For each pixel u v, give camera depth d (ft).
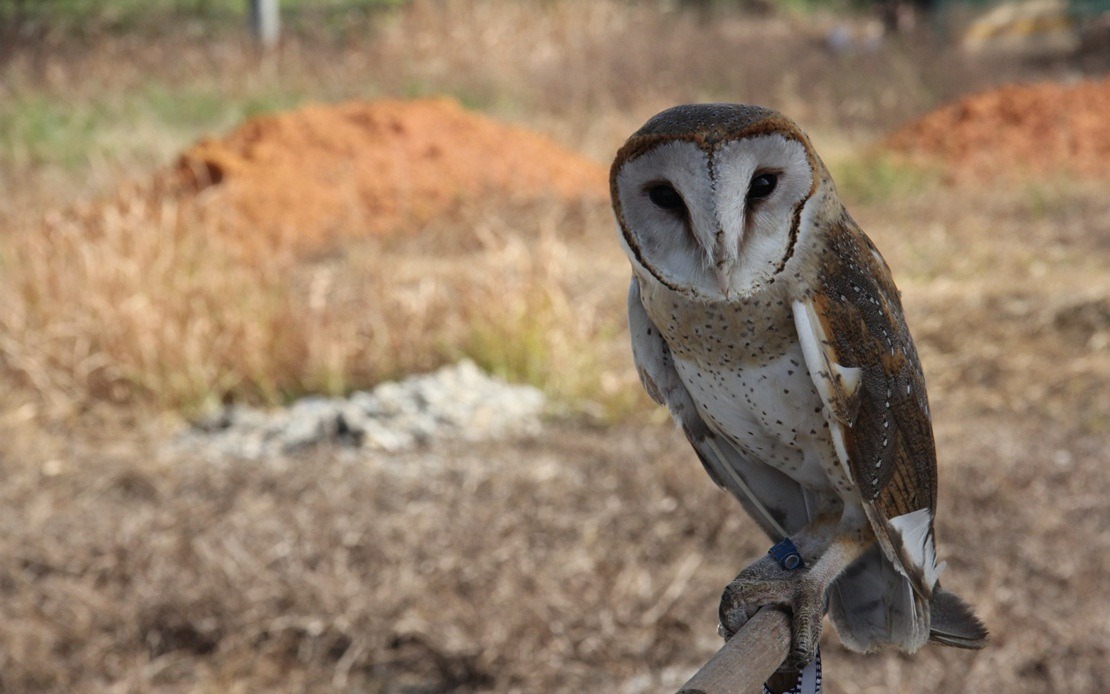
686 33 106.11
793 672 11.28
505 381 38.06
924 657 24.14
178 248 43.57
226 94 88.74
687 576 26.48
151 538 27.61
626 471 30.68
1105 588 25.77
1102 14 108.78
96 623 25.08
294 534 27.78
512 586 25.94
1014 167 65.51
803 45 103.55
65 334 37.73
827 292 11.69
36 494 29.99
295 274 46.32
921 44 102.94
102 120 78.89
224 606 25.22
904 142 72.38
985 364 38.29
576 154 67.87
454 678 24.27
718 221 10.71
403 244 52.44
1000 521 27.96
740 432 12.76
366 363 38.93
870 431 11.99
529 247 50.24
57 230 44.83
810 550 12.70
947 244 51.65
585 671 24.14
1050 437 32.89
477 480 30.32
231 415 36.19
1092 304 42.52
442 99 65.26
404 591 25.52
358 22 111.86
